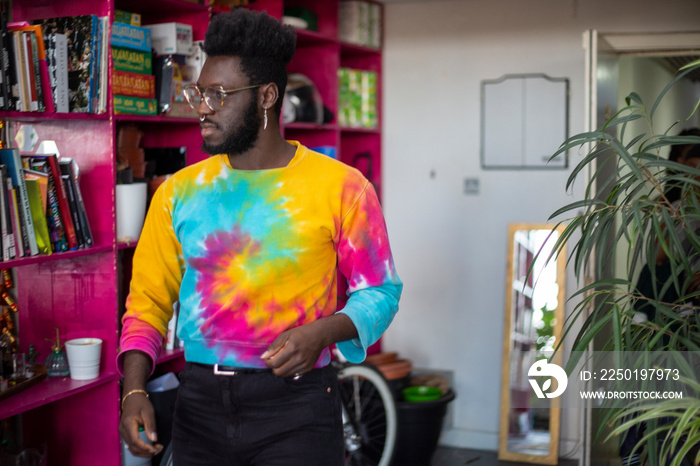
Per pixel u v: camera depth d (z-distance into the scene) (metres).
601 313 2.27
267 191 1.57
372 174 4.76
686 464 2.22
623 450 2.47
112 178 2.69
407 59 4.70
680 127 6.17
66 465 2.84
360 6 4.48
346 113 4.50
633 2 4.18
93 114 2.62
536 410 4.31
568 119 4.35
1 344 2.73
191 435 1.61
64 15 2.70
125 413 1.54
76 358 2.64
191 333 1.60
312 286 1.57
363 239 1.62
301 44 4.39
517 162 4.46
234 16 1.56
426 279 4.71
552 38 4.37
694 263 2.10
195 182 1.63
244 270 1.55
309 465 1.55
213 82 1.55
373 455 4.00
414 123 4.70
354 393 3.99
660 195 1.91
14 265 2.29
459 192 4.61
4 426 2.84
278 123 1.64
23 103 2.35
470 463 4.27
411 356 4.76
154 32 3.11
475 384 4.60
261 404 1.55
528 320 4.38
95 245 2.70
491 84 4.50
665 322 2.02
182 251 1.64
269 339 1.55
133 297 1.70
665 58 5.86
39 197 2.44
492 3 4.47
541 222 4.42
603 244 1.88
